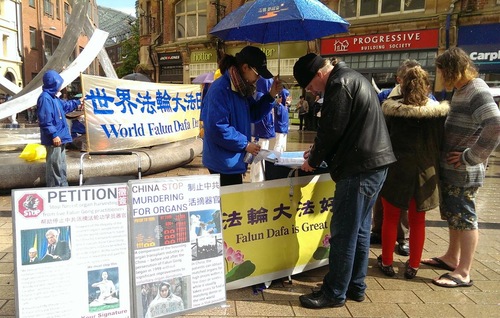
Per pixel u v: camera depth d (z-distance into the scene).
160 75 25.27
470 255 3.27
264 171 3.57
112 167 6.04
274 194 3.16
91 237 2.36
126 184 2.43
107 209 2.39
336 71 2.73
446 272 3.55
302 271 3.39
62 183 5.15
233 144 2.94
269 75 2.87
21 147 7.52
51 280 2.27
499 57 13.80
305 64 2.82
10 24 28.67
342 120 2.62
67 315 2.31
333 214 2.88
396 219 3.39
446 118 3.24
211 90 3.00
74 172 5.66
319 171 3.42
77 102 5.94
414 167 3.14
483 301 3.04
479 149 2.93
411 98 3.11
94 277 2.37
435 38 14.96
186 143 8.22
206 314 2.79
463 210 3.24
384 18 16.14
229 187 2.95
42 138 4.98
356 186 2.73
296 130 17.84
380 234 4.27
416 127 3.12
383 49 16.22
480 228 4.82
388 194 3.24
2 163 5.52
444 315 2.83
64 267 2.30
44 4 33.28
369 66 16.84
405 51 15.77
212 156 3.08
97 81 6.19
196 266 2.64
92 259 2.36
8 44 28.55
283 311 2.86
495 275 3.51
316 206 3.39
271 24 3.79
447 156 3.21
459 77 3.05
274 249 3.20
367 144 2.68
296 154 3.47
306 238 3.37
